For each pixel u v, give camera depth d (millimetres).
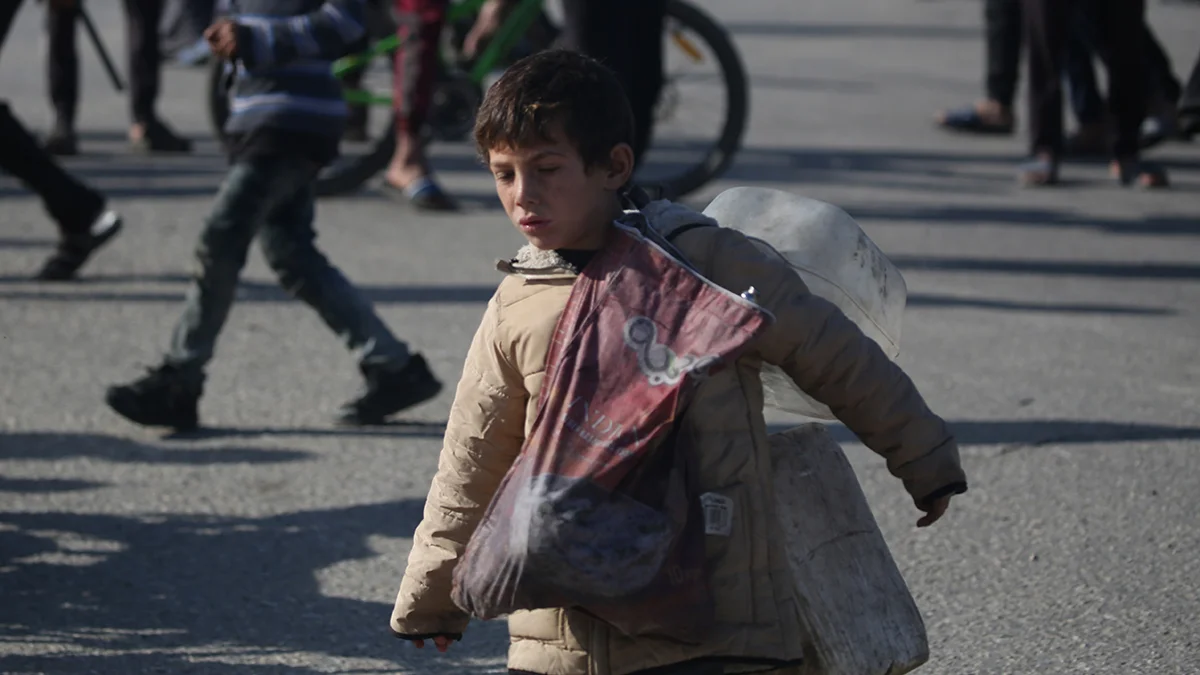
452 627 4711
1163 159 20234
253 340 11984
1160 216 16719
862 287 4801
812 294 4406
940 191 17906
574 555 4051
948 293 13391
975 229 15969
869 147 20750
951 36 33031
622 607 4086
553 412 4156
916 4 38656
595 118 4180
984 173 19125
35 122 21297
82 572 7816
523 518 4082
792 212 4785
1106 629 7012
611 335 4168
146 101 19391
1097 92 20328
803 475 4676
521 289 4379
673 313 4156
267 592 7594
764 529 4262
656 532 4090
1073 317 12609
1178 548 7922
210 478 9172
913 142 21203
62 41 18859
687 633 4145
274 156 9445
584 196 4242
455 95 17562
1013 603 7328
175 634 7125
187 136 20828
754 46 30922
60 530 8367
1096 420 9969
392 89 18062
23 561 7949
